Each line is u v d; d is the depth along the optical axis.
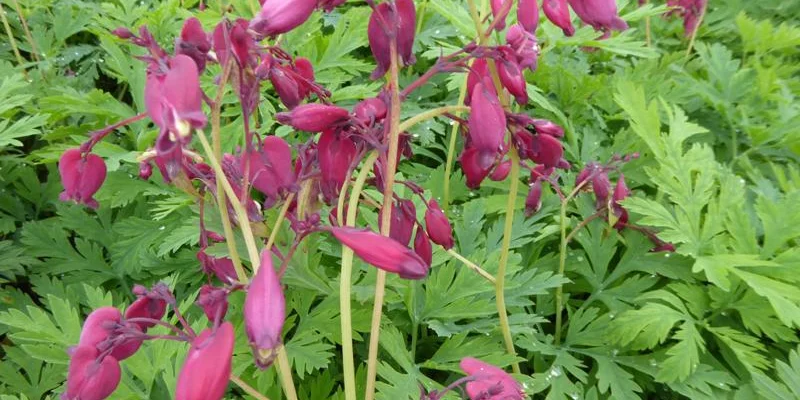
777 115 0.61
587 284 0.48
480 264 0.44
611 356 0.44
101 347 0.31
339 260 0.44
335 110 0.32
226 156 0.37
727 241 0.47
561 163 0.37
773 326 0.44
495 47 0.33
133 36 0.30
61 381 0.43
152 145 0.51
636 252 0.48
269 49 0.33
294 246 0.32
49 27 0.74
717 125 0.64
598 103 0.62
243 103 0.32
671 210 0.50
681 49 0.81
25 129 0.48
